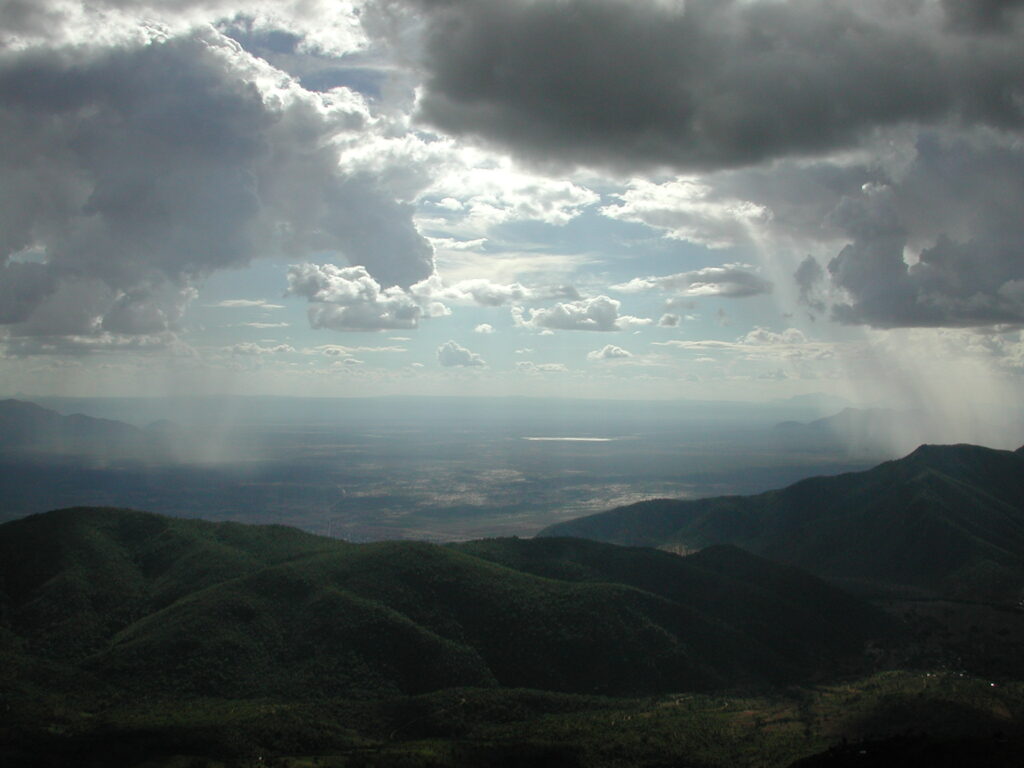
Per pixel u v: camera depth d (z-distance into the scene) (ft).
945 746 362.33
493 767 364.58
